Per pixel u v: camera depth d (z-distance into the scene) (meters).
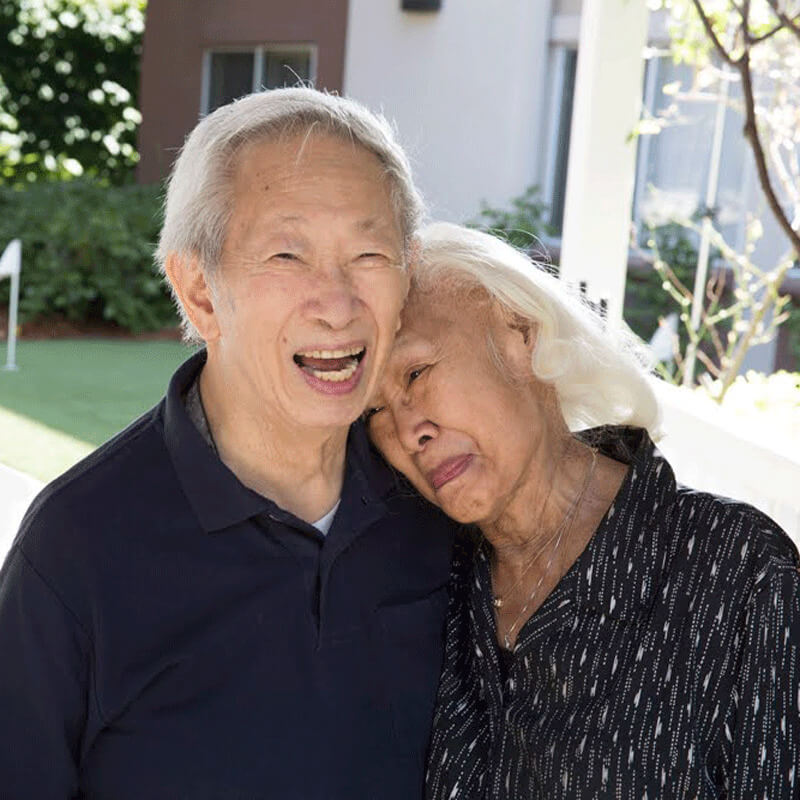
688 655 1.83
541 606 1.91
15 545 1.80
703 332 6.23
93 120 20.75
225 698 1.83
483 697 1.97
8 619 1.77
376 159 1.82
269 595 1.87
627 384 2.07
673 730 1.80
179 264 1.85
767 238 9.44
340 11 12.54
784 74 5.93
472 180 11.65
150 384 9.75
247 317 1.79
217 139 1.79
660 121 4.74
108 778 1.82
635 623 1.87
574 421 2.10
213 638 1.84
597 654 1.86
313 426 1.84
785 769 1.77
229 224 1.78
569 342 2.02
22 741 1.77
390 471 2.10
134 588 1.81
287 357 1.80
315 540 1.91
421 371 1.97
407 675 2.00
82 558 1.79
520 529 2.04
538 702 1.90
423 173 11.93
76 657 1.78
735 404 4.57
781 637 1.78
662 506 1.93
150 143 14.77
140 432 1.92
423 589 2.06
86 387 9.45
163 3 14.36
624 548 1.90
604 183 3.96
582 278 4.01
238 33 13.57
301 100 1.81
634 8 3.85
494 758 1.91
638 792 1.78
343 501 1.97
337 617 1.93
